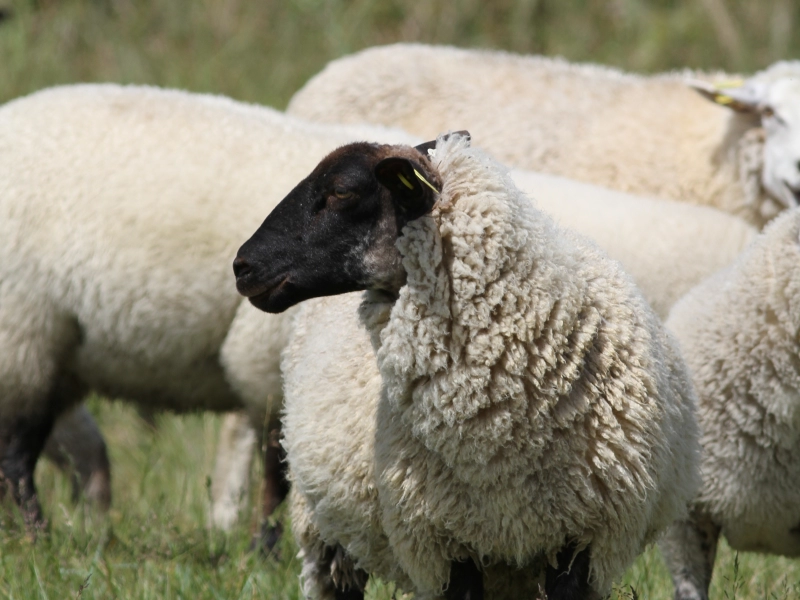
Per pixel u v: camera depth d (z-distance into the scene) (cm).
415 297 897
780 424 1176
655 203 1600
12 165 1512
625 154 1945
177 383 1582
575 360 911
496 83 2083
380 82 2144
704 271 1523
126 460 2083
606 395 926
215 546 1424
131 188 1489
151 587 1238
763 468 1191
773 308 1165
